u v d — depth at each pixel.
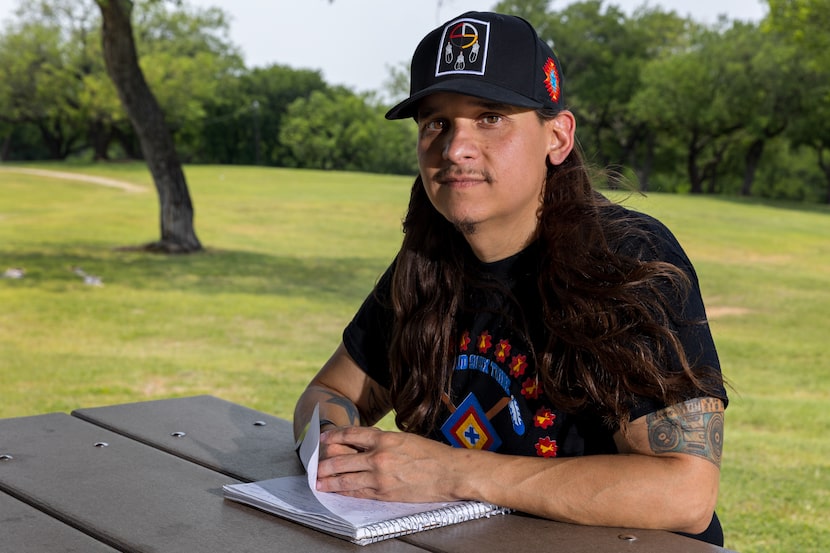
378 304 2.03
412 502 1.56
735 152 62.81
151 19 66.56
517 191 1.63
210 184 37.97
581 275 1.57
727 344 10.89
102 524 1.51
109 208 28.94
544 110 1.64
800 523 4.12
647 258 1.58
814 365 9.62
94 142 65.50
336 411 1.97
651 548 1.38
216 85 72.62
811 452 5.60
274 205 30.00
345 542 1.42
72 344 9.09
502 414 1.70
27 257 16.72
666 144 63.72
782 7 32.31
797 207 38.81
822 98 47.97
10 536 1.46
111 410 2.38
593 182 1.78
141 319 10.91
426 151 1.68
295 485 1.68
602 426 1.62
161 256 17.73
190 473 1.82
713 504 1.49
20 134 76.88
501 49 1.61
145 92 17.64
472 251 1.78
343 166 75.69
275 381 7.35
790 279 17.70
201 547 1.40
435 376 1.79
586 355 1.55
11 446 2.02
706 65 53.59
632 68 60.25
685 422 1.49
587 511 1.47
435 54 1.65
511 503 1.52
